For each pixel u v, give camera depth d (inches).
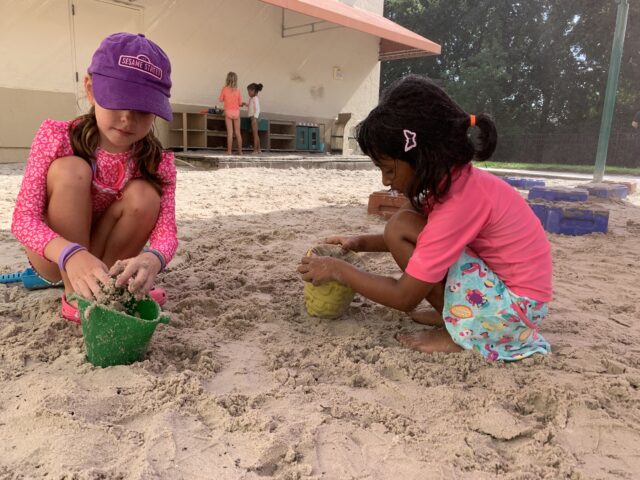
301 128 493.4
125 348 69.3
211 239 148.2
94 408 60.1
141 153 82.9
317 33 497.4
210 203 215.0
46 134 78.3
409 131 68.7
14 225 75.5
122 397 62.8
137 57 71.6
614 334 91.0
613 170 693.9
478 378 73.2
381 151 71.6
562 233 186.1
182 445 55.3
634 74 947.3
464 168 75.4
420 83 71.6
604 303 108.4
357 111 556.4
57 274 85.8
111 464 51.8
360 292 82.4
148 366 70.2
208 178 302.4
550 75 1021.8
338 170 423.5
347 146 547.8
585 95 999.6
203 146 419.5
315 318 92.6
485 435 60.8
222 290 104.7
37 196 77.5
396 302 78.4
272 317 91.6
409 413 64.9
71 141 79.0
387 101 70.7
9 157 336.8
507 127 1024.9
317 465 54.3
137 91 71.6
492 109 1021.2
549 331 91.4
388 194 197.8
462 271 77.1
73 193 77.6
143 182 84.9
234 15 432.5
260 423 59.4
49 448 53.0
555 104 1034.7
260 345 81.1
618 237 180.5
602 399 67.6
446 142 69.7
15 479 48.8
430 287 76.1
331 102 530.3
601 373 75.3
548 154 885.8
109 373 67.9
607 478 54.0
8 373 67.3
